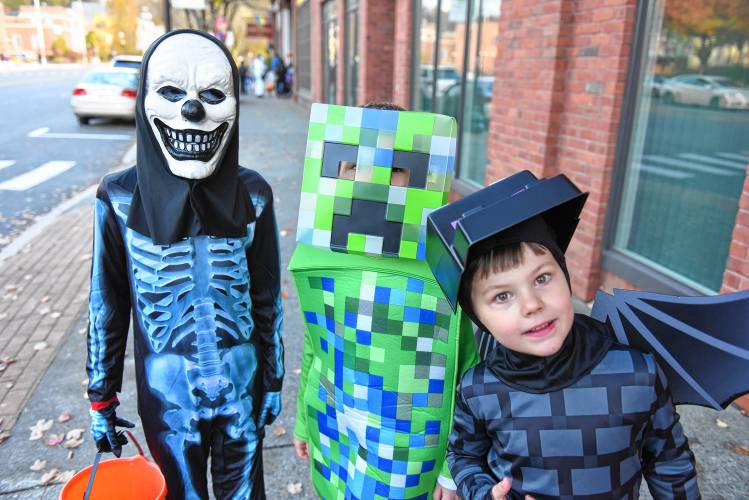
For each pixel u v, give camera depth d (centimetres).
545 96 468
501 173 559
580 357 127
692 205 371
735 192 339
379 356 154
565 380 126
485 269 120
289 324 415
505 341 124
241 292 164
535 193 117
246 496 181
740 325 129
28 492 258
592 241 434
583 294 446
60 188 888
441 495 158
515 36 514
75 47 9900
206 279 158
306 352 178
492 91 589
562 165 470
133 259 156
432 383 155
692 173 369
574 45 444
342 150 150
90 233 647
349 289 153
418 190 148
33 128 1455
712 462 269
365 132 149
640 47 394
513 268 118
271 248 173
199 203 152
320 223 153
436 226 127
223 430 172
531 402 128
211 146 149
